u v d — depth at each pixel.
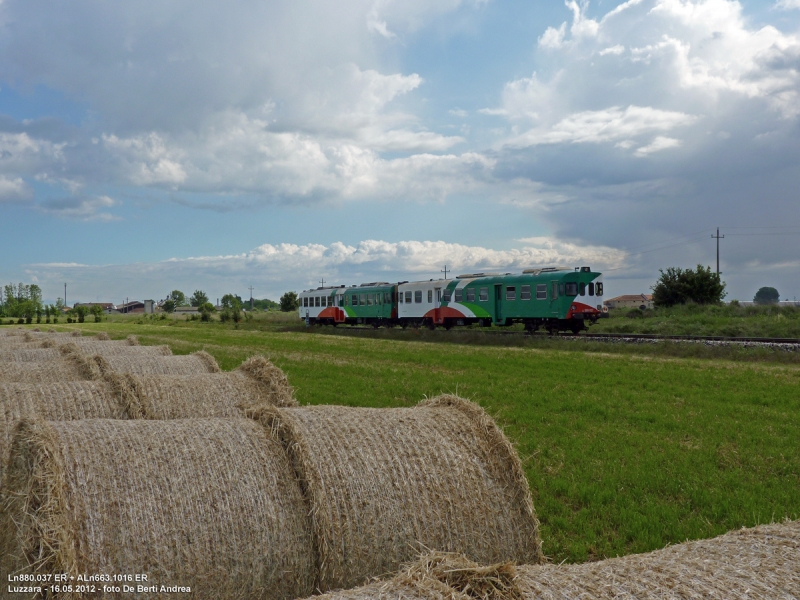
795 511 7.10
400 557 4.55
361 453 4.73
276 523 4.38
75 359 10.55
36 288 105.12
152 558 4.00
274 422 4.87
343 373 18.52
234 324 59.38
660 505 7.32
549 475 8.55
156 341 33.25
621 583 3.40
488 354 24.48
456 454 4.94
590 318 31.91
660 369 19.28
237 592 4.21
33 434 4.20
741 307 41.56
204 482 4.33
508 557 4.80
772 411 12.78
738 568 3.58
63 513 3.84
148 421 4.80
